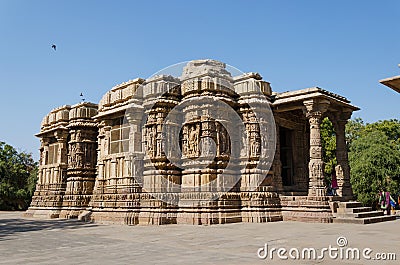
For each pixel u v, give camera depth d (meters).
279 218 18.80
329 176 36.16
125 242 11.42
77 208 23.27
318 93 18.69
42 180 27.09
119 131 20.27
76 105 25.44
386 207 22.58
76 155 24.00
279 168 20.58
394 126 43.81
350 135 45.91
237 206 18.50
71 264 7.81
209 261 7.88
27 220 22.66
